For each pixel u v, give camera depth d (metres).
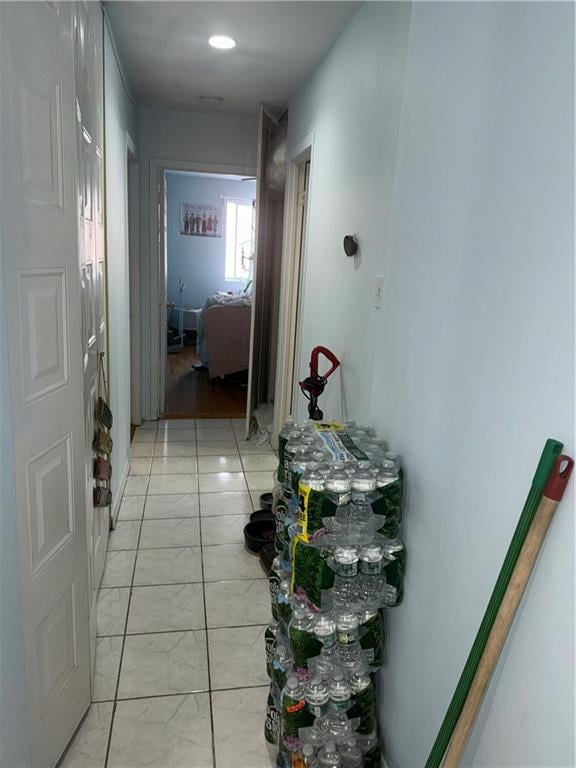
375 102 1.96
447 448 1.24
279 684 1.50
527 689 0.93
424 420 1.36
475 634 1.11
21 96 1.12
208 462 3.78
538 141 0.93
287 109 3.72
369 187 2.01
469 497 1.14
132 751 1.58
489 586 1.06
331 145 2.56
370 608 1.47
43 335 1.27
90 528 1.90
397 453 1.52
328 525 1.40
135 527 2.85
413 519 1.42
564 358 0.86
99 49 2.19
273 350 4.64
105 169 2.43
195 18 2.39
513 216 1.00
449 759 1.01
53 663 1.44
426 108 1.37
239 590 2.36
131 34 2.62
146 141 4.14
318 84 2.84
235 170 4.31
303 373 3.07
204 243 8.19
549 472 0.86
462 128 1.19
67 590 1.49
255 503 3.18
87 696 1.68
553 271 0.89
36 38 1.17
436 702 1.27
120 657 1.94
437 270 1.30
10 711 1.22
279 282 4.45
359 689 1.46
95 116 2.05
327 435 1.67
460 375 1.18
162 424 4.58
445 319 1.25
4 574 1.17
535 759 0.90
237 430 4.51
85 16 1.80
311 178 2.94
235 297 6.48
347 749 1.49
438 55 1.30
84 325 1.76
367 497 1.39
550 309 0.89
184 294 8.26
